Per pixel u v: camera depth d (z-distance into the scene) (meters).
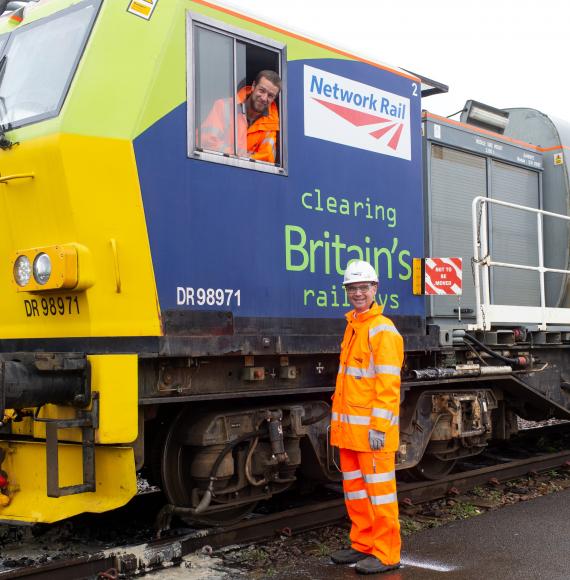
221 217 5.04
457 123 8.12
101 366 4.37
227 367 5.25
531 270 8.63
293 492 6.79
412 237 6.50
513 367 7.62
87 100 4.53
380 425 4.68
